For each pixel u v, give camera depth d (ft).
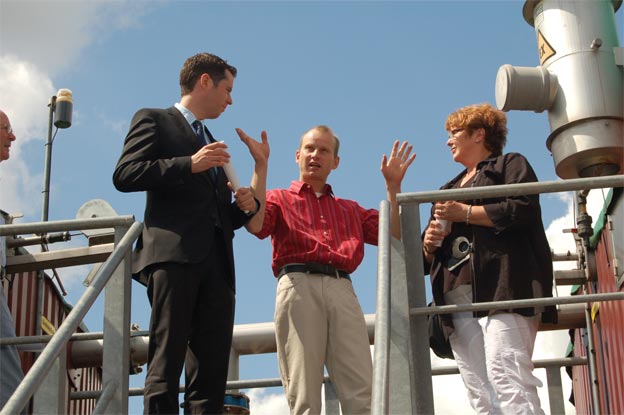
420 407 14.88
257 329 23.75
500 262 16.34
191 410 16.46
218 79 18.13
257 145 18.34
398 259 15.31
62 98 33.19
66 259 27.50
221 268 16.98
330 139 19.75
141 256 16.47
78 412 31.83
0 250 18.11
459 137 18.15
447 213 16.72
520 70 25.27
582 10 25.67
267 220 18.67
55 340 13.37
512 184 15.43
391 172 18.34
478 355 16.31
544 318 16.31
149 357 16.15
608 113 24.57
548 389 21.74
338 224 19.19
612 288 24.07
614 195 23.79
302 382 17.65
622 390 23.34
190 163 16.49
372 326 23.36
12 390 15.99
